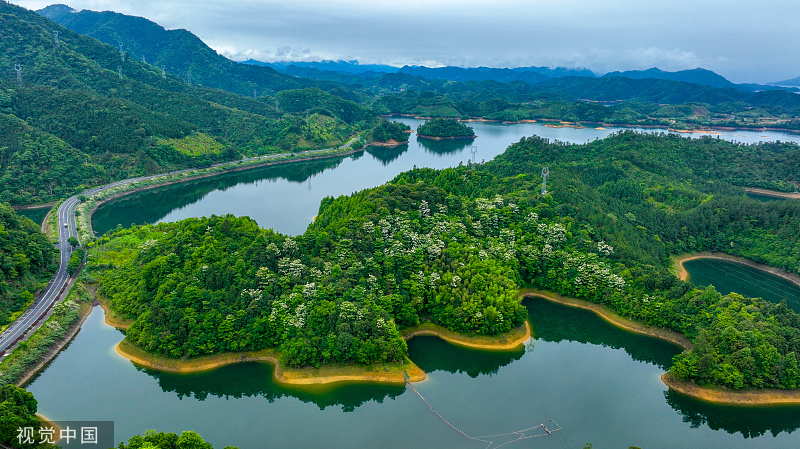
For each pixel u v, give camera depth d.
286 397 161.00
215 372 169.38
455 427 148.50
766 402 160.62
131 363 173.75
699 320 192.12
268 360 174.75
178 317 176.75
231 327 175.38
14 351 171.75
